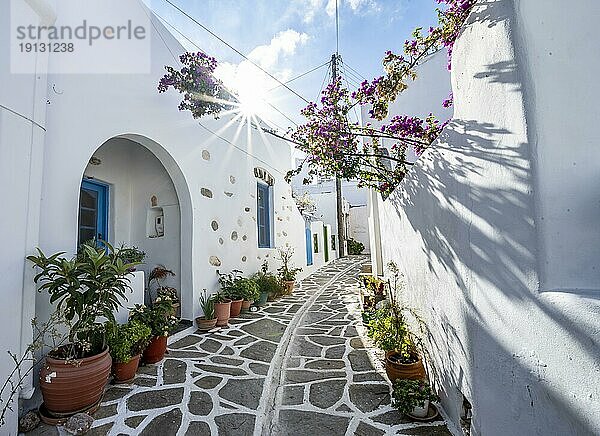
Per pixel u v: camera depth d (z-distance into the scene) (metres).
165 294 5.91
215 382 3.88
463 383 2.51
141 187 6.75
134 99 5.02
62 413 3.00
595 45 1.61
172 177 6.18
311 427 3.00
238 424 3.04
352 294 9.80
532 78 1.69
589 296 1.36
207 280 6.62
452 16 3.75
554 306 1.47
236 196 8.05
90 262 3.39
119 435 2.83
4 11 2.69
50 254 3.53
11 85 2.77
